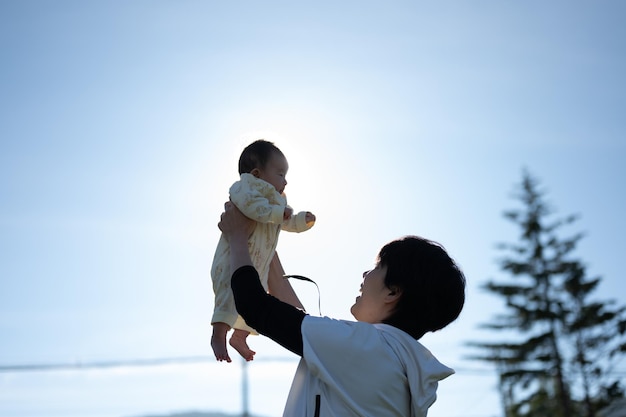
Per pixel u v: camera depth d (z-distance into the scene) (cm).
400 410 315
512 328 3084
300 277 356
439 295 330
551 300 3086
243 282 324
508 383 2980
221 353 355
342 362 310
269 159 384
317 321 313
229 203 352
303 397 311
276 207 349
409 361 317
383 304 333
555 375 3006
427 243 337
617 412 3012
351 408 307
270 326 314
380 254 339
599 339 3009
